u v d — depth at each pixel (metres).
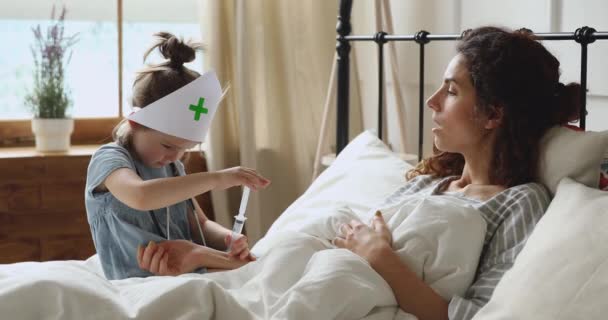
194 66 3.04
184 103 1.73
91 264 1.93
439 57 2.54
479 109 1.58
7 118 2.96
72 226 2.77
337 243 1.54
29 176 2.71
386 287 1.39
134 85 1.79
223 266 1.71
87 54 3.01
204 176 1.65
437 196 1.62
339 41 2.52
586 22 1.89
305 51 2.99
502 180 1.61
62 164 2.73
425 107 2.64
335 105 3.00
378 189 1.89
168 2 3.06
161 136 1.75
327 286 1.32
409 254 1.45
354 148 2.09
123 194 1.64
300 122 3.01
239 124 2.93
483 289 1.39
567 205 1.36
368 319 1.36
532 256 1.29
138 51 3.06
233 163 3.00
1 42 2.91
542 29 2.04
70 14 2.97
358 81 3.01
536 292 1.21
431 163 1.83
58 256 2.77
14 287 1.24
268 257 1.53
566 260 1.23
